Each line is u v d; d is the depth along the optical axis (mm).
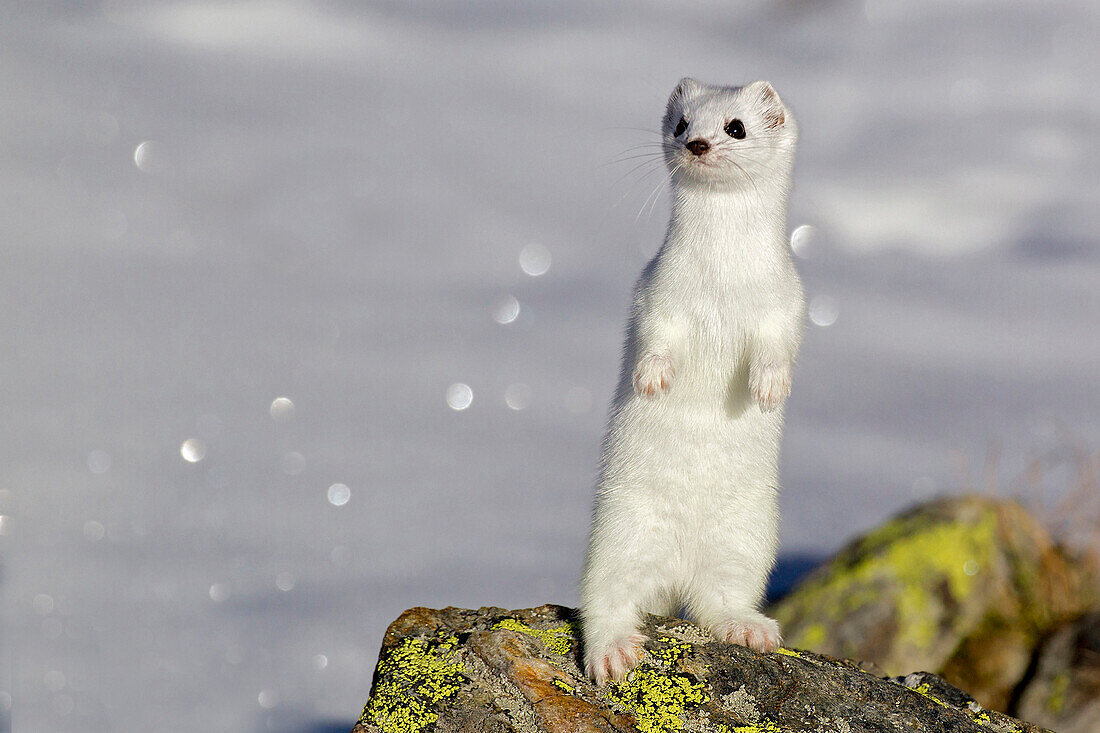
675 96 7883
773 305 6703
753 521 6719
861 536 11883
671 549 6727
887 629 10727
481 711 5629
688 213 6953
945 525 11516
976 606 10859
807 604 11180
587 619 6422
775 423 6840
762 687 5863
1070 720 9555
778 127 7082
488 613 6844
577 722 5535
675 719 5617
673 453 6688
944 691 6383
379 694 5840
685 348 6801
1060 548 11664
